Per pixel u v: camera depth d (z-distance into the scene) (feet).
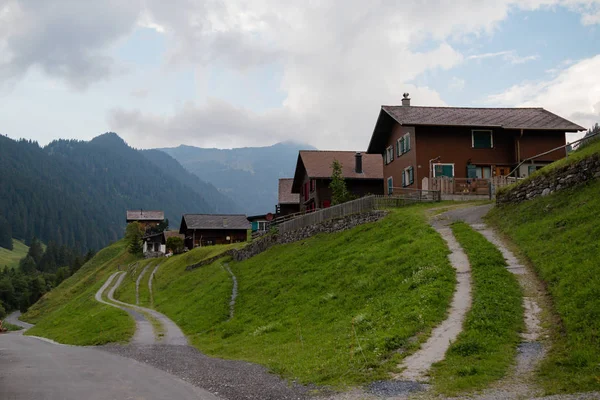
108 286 237.86
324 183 199.52
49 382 56.13
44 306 306.96
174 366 65.82
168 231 361.10
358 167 203.82
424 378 43.98
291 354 63.05
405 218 112.88
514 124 158.10
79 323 146.82
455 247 82.94
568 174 86.79
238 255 180.45
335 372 50.16
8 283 496.64
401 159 169.78
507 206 99.09
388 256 93.09
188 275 191.52
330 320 76.07
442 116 164.55
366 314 68.54
